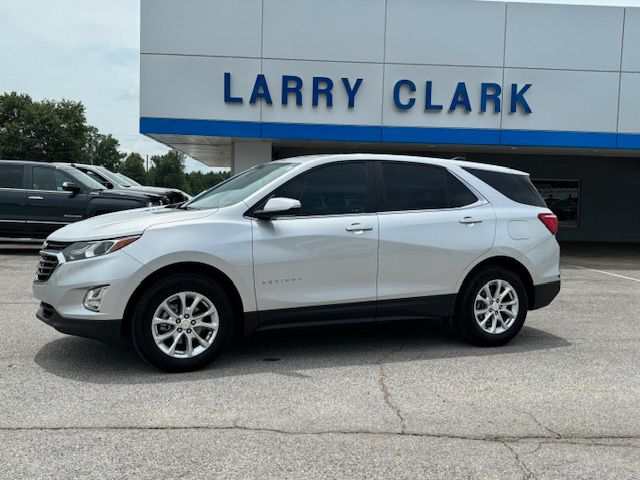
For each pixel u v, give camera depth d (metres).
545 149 15.44
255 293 5.13
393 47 13.60
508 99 13.93
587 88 14.04
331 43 13.49
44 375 4.90
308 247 5.25
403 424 4.05
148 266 4.80
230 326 5.14
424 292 5.69
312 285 5.30
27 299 8.00
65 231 5.14
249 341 6.09
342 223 5.40
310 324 5.36
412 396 4.58
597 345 6.19
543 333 6.71
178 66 13.27
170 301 4.93
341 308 5.42
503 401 4.52
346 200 5.54
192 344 5.05
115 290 4.73
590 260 15.13
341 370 5.18
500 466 3.49
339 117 13.65
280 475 3.32
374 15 13.52
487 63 13.80
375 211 5.59
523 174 6.46
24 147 83.62
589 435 3.94
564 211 20.86
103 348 5.69
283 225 5.23
